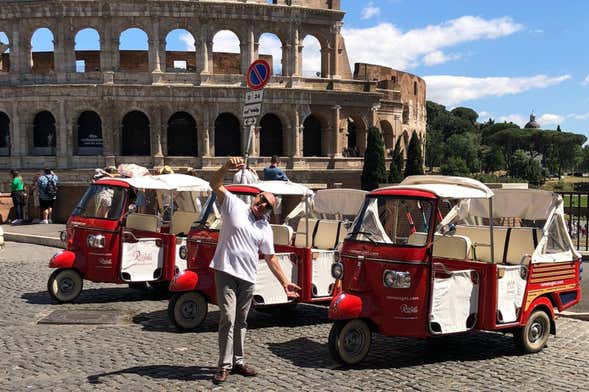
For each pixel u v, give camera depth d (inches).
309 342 576.7
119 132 2578.7
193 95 2591.0
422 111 3998.5
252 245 459.5
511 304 534.3
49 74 2588.6
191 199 842.8
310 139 2864.2
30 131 2610.7
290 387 444.8
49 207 1662.2
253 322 661.9
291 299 640.4
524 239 601.9
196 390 436.8
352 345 496.7
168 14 2581.2
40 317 665.0
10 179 2541.8
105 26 2561.5
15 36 2588.6
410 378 470.0
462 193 531.5
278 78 2719.0
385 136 3287.4
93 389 438.0
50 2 2534.5
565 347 565.9
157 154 2588.6
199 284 612.1
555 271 571.2
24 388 440.1
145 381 454.6
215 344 562.6
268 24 2691.9
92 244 738.2
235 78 2657.5
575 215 1627.7
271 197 471.2
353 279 515.5
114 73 2568.9
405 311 495.8
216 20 2630.4
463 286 520.1
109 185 764.6
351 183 2726.4
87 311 690.8
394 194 534.3
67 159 2566.4
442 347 563.5
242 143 2684.5
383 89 3235.7
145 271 749.9
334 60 2812.5
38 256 1140.5
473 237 633.6
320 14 2763.3
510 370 493.4
